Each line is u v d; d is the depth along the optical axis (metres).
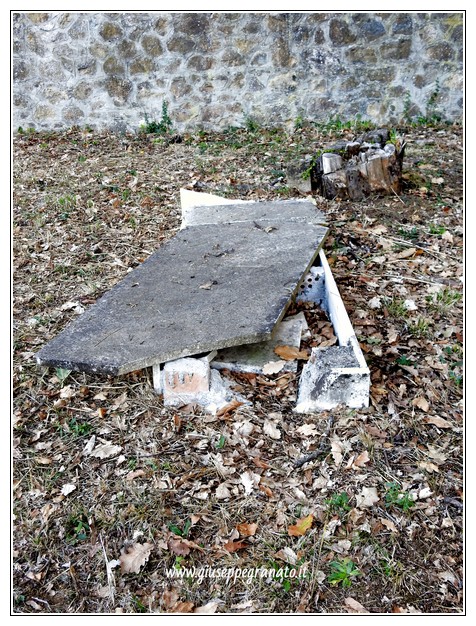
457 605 2.15
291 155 7.00
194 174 6.50
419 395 3.09
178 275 3.78
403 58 7.88
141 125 8.41
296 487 2.58
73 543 2.40
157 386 3.13
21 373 3.36
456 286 4.13
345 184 5.50
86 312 3.42
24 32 8.17
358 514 2.45
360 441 2.78
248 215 4.79
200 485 2.61
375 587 2.21
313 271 3.95
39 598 2.22
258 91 8.21
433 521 2.43
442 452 2.74
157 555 2.35
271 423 2.91
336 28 7.83
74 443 2.87
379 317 3.80
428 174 6.10
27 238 5.08
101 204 5.75
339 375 2.92
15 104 8.49
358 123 8.09
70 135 8.38
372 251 4.65
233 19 7.90
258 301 3.35
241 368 3.24
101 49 8.18
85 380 3.27
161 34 8.04
